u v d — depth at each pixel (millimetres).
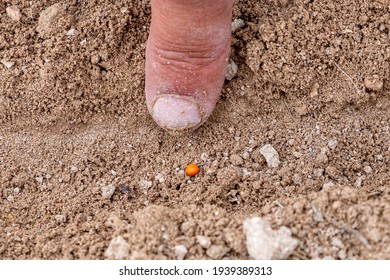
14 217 280
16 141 292
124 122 292
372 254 255
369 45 285
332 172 284
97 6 291
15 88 290
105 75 289
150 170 288
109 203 282
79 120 292
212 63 272
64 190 285
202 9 261
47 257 267
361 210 259
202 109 276
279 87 287
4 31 292
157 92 276
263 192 280
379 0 285
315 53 284
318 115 291
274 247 254
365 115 292
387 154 288
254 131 291
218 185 282
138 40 289
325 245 257
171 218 263
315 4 286
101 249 264
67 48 288
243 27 287
